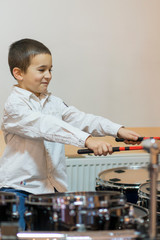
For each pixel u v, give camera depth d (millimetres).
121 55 3641
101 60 3607
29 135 2098
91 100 3617
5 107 2186
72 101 3584
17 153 2225
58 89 3547
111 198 1437
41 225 1453
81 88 3588
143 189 2172
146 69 3701
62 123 2031
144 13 3646
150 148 1297
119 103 3678
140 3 3633
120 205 1457
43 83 2242
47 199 1437
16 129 2137
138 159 3260
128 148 1919
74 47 3541
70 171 3156
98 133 2334
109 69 3627
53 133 2020
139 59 3678
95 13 3555
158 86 3738
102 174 2717
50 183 2291
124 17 3611
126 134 2195
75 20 3523
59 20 3492
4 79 3432
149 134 3559
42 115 2090
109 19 3586
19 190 2180
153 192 1299
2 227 1316
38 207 1454
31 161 2217
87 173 3193
